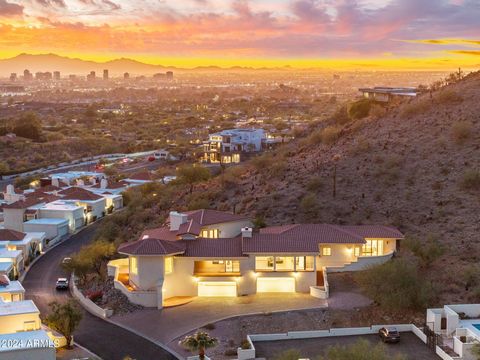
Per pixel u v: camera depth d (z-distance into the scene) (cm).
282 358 4528
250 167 12031
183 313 6038
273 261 6494
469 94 11256
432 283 5875
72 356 5203
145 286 6406
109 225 9881
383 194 8481
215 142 18200
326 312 5762
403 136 10238
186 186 11631
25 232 10094
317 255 6494
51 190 13312
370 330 5328
